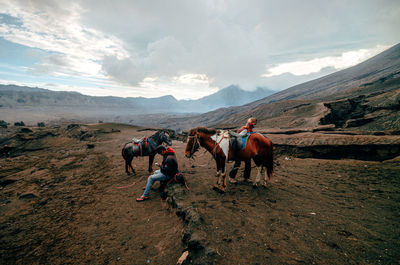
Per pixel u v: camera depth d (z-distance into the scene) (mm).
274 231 3023
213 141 4934
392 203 3572
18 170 9375
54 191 6168
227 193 4844
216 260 2420
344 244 2564
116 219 4348
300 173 6184
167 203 4793
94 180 7289
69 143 19312
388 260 2182
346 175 5496
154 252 3121
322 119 24609
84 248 3393
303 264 2277
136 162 10117
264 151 4988
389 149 6414
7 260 3143
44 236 3797
